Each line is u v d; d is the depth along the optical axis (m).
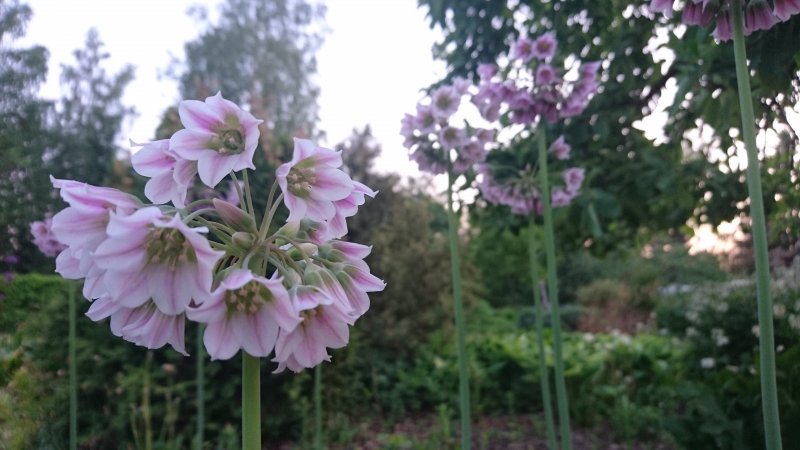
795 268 4.30
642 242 6.10
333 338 1.25
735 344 6.15
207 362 5.33
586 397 6.48
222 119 1.31
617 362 7.18
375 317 7.56
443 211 5.23
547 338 8.74
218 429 5.19
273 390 5.65
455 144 3.53
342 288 1.34
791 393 3.53
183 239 1.17
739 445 3.49
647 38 4.26
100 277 1.23
